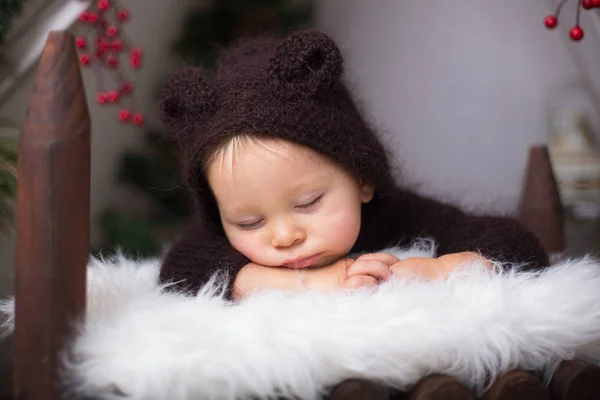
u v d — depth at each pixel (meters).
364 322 0.60
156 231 1.28
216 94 0.72
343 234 0.71
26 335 0.58
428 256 0.77
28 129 0.57
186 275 0.73
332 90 0.71
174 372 0.57
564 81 1.51
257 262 0.72
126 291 0.69
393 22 1.72
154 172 1.38
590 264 0.71
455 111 1.66
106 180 1.41
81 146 0.58
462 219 0.80
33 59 1.03
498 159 1.61
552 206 0.95
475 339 0.60
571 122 1.37
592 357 0.64
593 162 1.33
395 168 0.82
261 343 0.58
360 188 0.76
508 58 1.58
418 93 1.70
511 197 1.26
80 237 0.58
